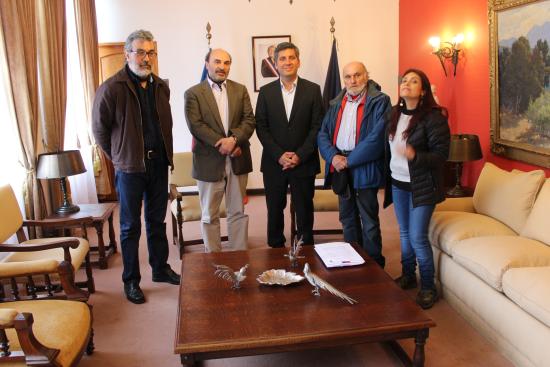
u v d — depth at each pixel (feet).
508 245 8.69
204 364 8.02
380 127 10.19
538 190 9.65
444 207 11.45
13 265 7.70
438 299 10.15
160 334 9.09
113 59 19.69
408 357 7.78
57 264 7.80
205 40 19.71
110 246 13.78
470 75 13.93
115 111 9.84
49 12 14.06
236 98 11.14
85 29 17.67
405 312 7.04
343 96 10.93
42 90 13.89
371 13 19.70
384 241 13.84
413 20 18.17
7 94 11.85
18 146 12.14
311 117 11.42
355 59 19.99
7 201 9.97
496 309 8.05
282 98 11.27
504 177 10.60
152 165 10.52
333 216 16.76
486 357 7.99
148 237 11.23
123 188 10.19
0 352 5.95
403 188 9.78
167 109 10.64
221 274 8.47
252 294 7.69
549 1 10.07
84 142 17.80
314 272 8.44
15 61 11.89
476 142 12.36
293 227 13.35
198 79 19.98
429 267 9.81
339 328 6.62
